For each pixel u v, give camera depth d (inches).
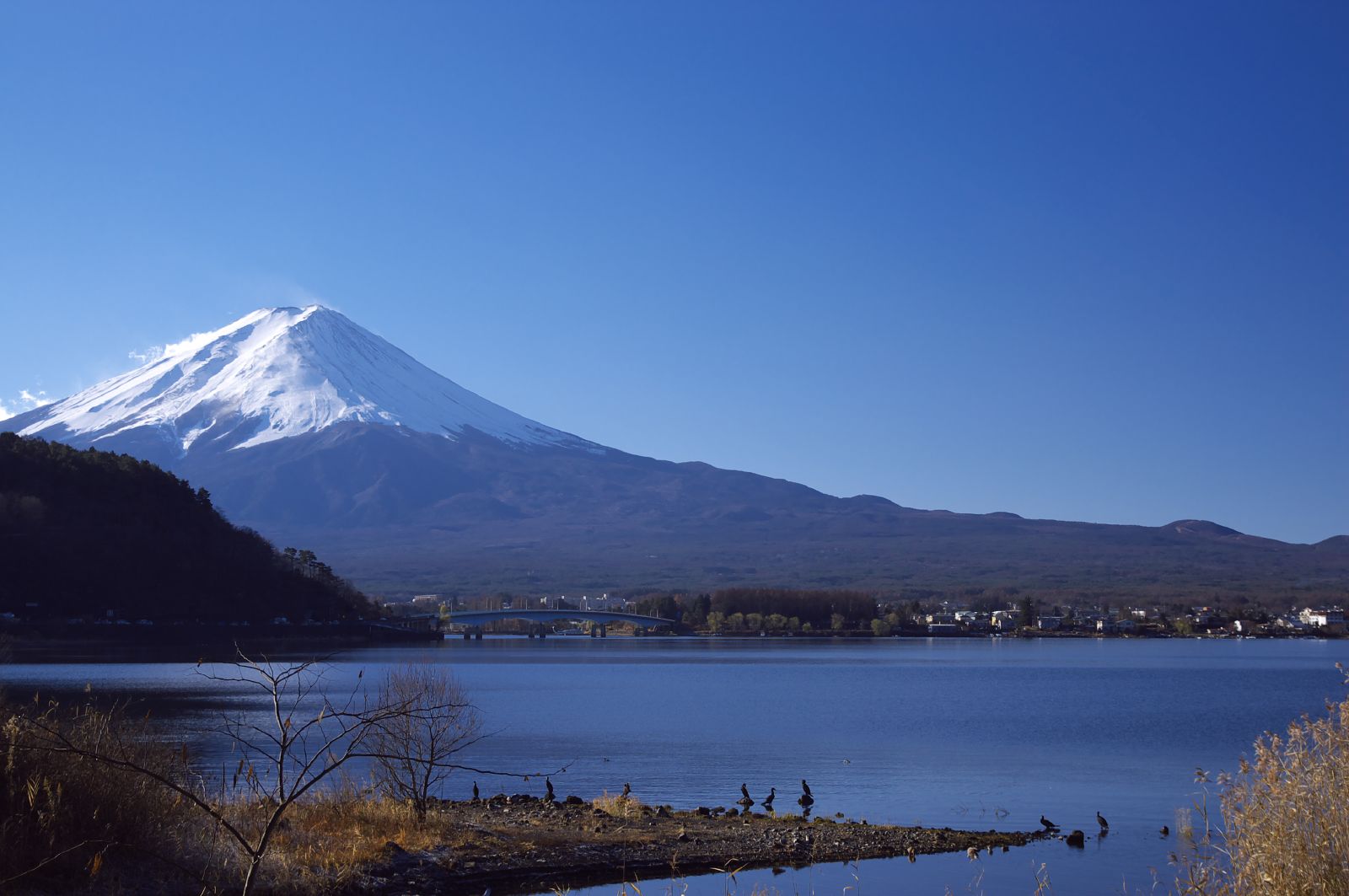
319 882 941.2
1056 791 1812.3
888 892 1075.3
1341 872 622.2
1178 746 2559.1
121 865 842.8
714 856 1205.7
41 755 830.5
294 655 6077.8
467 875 1063.6
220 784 1275.8
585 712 3494.1
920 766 2148.1
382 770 1346.0
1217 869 802.8
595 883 1085.1
